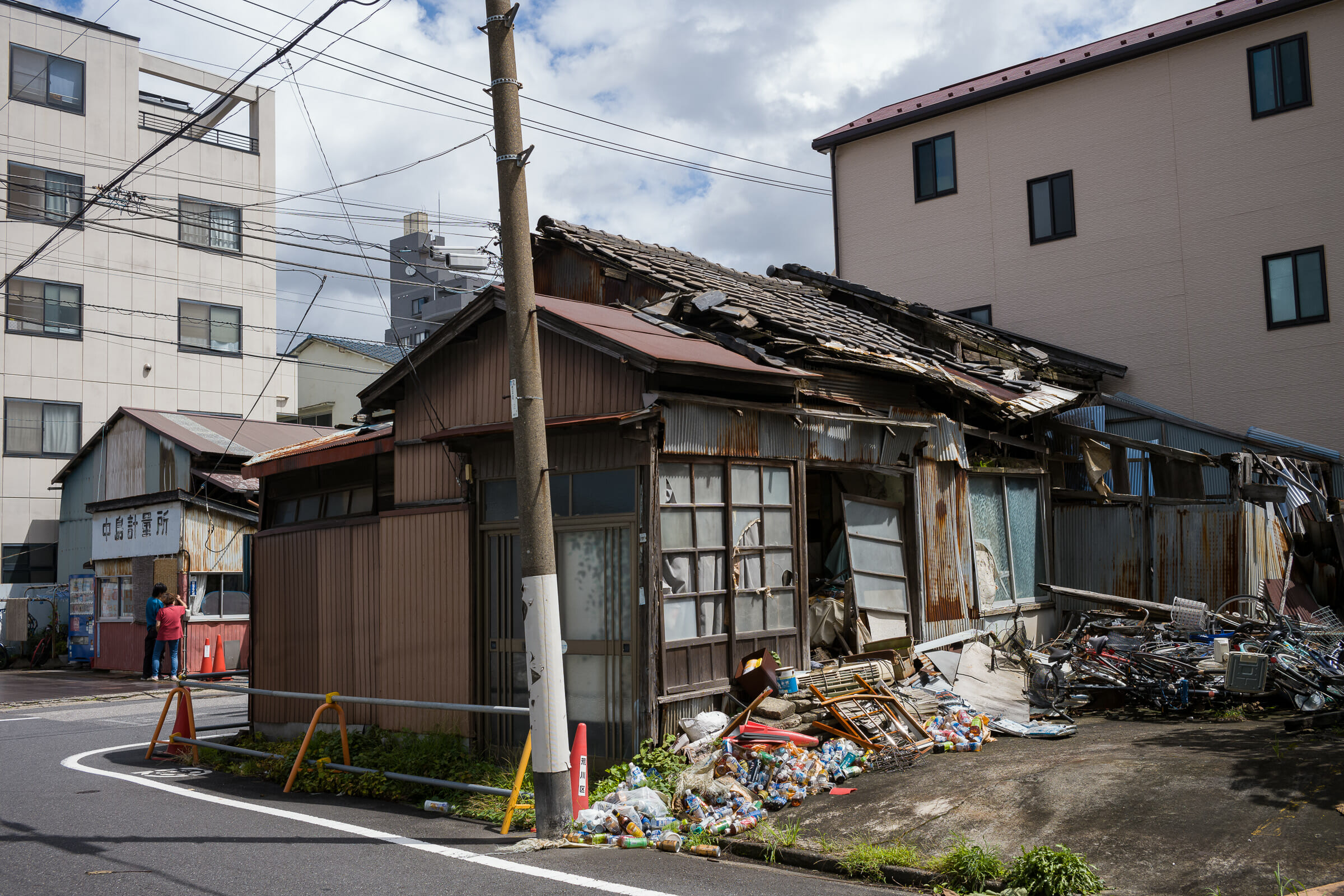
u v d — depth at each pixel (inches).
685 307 435.2
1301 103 674.8
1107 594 560.7
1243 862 220.7
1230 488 545.0
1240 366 687.7
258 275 1330.0
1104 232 754.2
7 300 1130.7
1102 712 410.6
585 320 371.9
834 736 348.2
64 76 1186.0
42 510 1144.2
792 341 412.2
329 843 284.5
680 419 349.7
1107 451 590.2
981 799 279.6
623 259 481.4
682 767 323.3
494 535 390.3
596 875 245.6
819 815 287.9
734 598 368.8
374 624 437.4
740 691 354.3
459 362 407.5
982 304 812.0
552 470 369.7
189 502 869.8
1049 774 293.0
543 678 292.4
